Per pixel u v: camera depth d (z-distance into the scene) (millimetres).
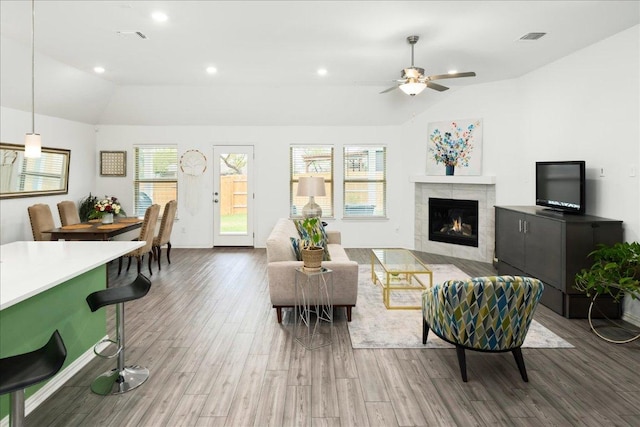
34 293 1935
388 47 4492
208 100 6965
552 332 3576
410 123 7406
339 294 3734
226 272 5812
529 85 5574
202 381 2738
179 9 3502
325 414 2361
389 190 7711
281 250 3916
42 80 5398
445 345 3326
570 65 4723
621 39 3943
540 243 4328
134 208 7676
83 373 2832
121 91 6719
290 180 7750
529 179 5621
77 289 2861
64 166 6656
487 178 6148
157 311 4145
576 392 2594
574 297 3906
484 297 2582
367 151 7730
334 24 3820
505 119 6035
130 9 3506
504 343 2678
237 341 3404
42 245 3152
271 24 3824
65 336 2721
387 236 7793
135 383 2686
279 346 3307
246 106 7133
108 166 7594
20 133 5703
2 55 4570
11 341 2219
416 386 2676
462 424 2260
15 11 3557
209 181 7699
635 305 3750
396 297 4625
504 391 2609
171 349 3240
